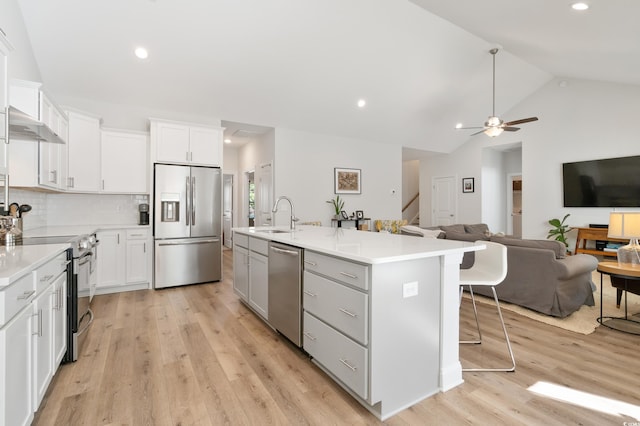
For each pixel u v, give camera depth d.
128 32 3.53
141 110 4.62
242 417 1.65
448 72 5.45
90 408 1.71
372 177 7.19
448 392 1.88
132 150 4.23
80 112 3.75
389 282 1.68
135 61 3.89
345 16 3.89
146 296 3.88
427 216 9.21
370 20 4.02
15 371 1.31
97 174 3.95
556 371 2.10
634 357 2.29
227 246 8.24
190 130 4.41
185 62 4.05
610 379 2.00
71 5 3.16
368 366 1.64
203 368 2.14
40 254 1.73
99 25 3.40
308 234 2.86
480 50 5.09
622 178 5.62
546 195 6.65
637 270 2.68
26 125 2.02
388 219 7.43
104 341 2.57
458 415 1.66
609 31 3.30
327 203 6.58
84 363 2.21
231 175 8.12
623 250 3.07
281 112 5.52
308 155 6.34
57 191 3.52
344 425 1.59
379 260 1.58
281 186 6.04
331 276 1.92
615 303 3.57
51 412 1.68
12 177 2.72
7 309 1.24
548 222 6.63
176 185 4.29
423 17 4.15
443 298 1.92
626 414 1.66
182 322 3.01
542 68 5.93
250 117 5.47
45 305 1.71
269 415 1.66
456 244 2.12
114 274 4.01
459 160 8.37
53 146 3.17
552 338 2.62
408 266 1.76
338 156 6.72
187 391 1.88
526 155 6.96
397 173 7.56
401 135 7.17
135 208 4.54
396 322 1.71
